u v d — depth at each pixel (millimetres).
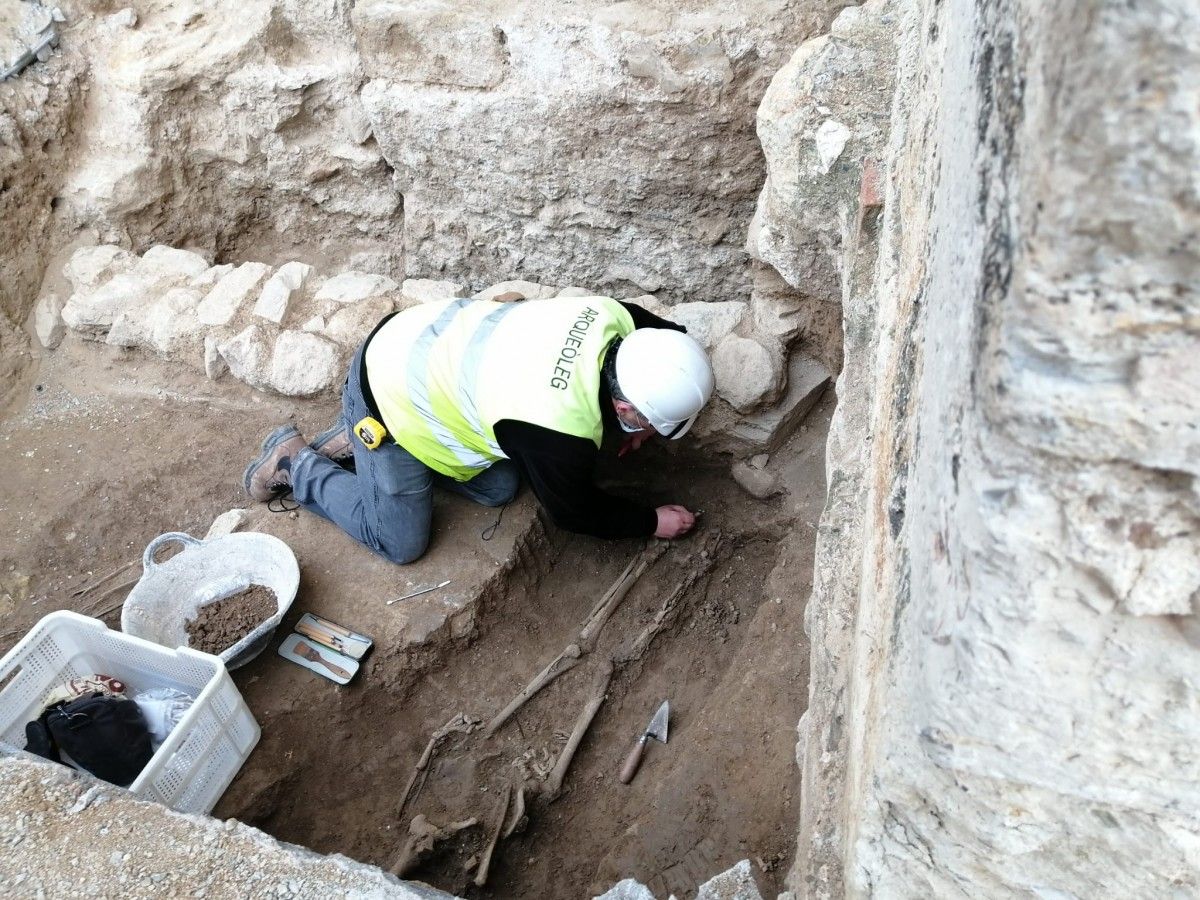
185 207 3596
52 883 1496
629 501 2646
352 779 2371
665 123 2885
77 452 3033
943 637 784
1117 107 523
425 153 3256
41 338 3268
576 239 3332
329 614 2486
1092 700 743
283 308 3049
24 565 2764
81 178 3383
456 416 2334
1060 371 602
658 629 2600
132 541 2816
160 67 3277
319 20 3215
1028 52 631
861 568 1546
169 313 3094
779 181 2205
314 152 3512
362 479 2535
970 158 807
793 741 2158
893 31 2131
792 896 1495
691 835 2100
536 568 2695
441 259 3625
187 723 2037
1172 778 772
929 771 876
